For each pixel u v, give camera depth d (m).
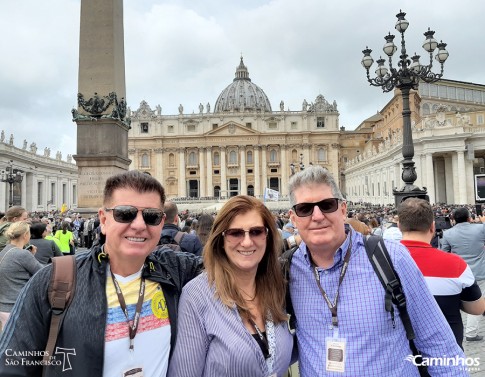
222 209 2.57
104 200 2.35
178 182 95.31
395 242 2.58
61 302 2.08
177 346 2.36
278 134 94.62
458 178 38.62
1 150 46.12
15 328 2.07
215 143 94.50
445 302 3.44
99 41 13.39
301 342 2.54
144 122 96.06
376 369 2.30
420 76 13.34
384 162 51.59
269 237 2.64
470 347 6.02
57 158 67.12
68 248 11.64
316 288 2.52
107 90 13.31
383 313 2.36
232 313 2.44
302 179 2.54
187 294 2.48
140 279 2.37
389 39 13.42
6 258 4.66
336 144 94.94
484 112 50.00
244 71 130.62
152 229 2.31
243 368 2.27
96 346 2.08
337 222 2.48
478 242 6.08
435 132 39.50
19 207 6.71
